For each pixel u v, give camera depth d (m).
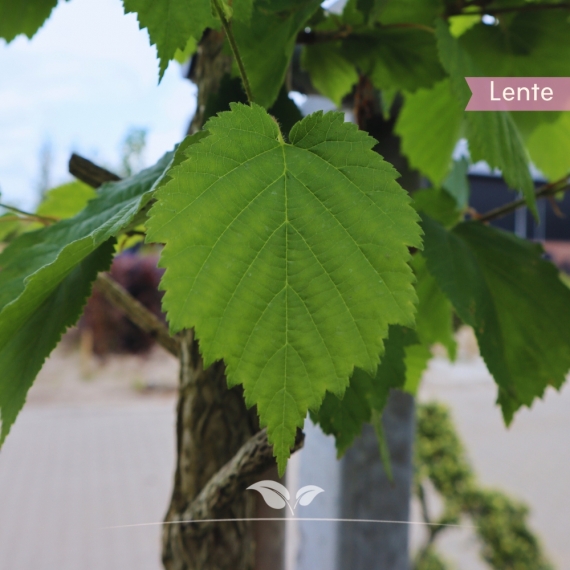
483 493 2.22
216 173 0.30
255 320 0.28
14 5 0.47
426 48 0.56
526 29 0.60
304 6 0.45
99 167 0.50
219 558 0.50
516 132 0.52
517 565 2.08
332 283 0.29
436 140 0.77
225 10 0.34
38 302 0.33
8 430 0.37
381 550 0.78
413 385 0.59
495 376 0.45
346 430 0.43
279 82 0.44
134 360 5.84
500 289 0.51
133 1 0.32
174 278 0.28
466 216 0.78
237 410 0.51
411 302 0.28
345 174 0.30
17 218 0.54
